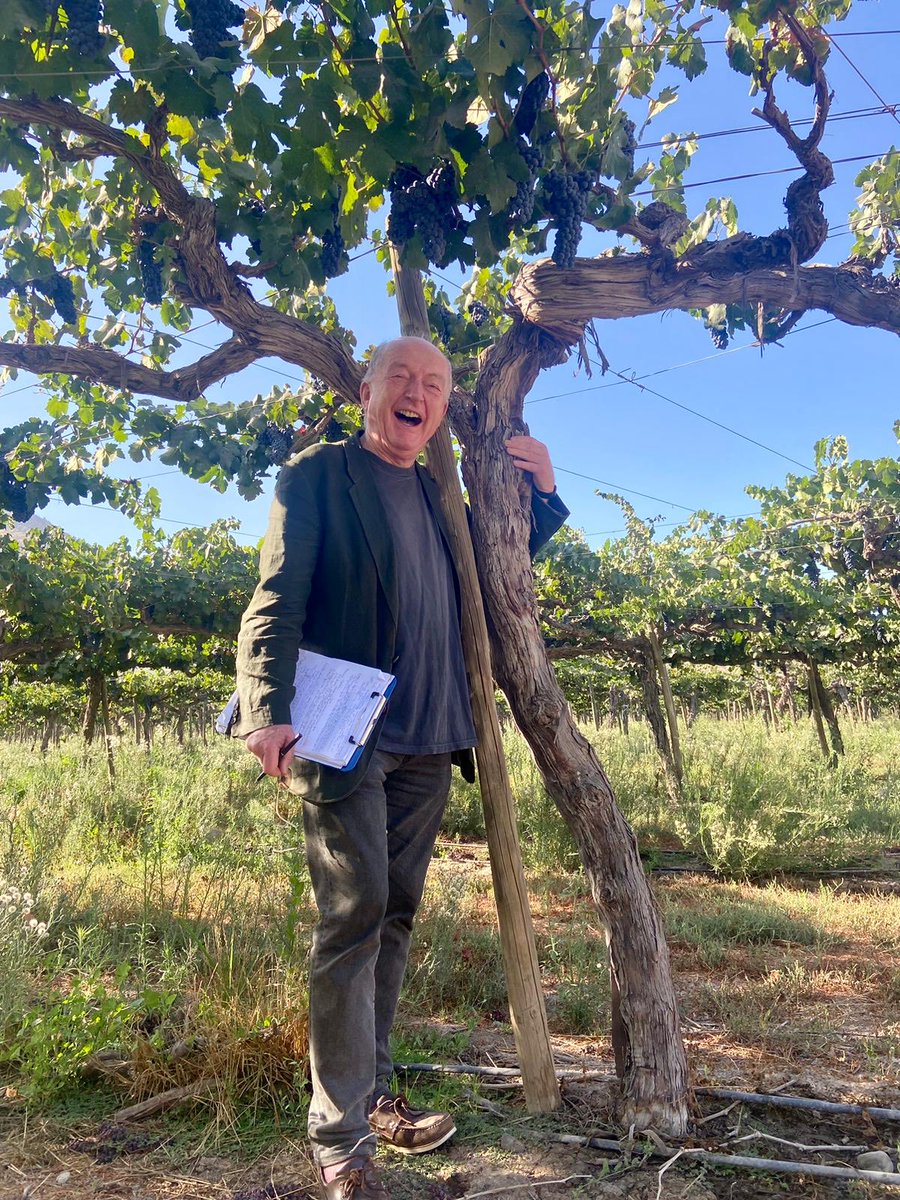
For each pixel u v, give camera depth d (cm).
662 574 1068
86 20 190
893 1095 228
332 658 188
